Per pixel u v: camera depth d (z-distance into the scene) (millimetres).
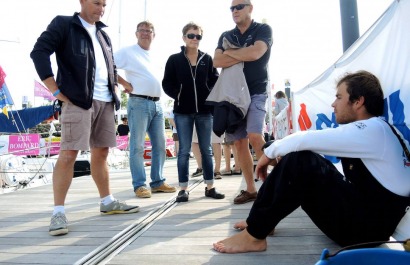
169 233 2154
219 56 2758
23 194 4246
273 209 1629
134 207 2818
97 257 1750
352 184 1578
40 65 2182
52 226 2244
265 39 2725
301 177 1558
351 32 3725
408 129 1510
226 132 2936
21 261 1772
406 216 1547
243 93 2660
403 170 1473
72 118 2303
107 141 2674
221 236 2053
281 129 6105
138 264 1646
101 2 2512
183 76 3211
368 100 1588
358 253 1045
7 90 10562
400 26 1522
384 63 1715
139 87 3523
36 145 10453
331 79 2697
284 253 1710
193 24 3211
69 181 2359
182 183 3209
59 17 2359
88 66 2357
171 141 15516
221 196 3266
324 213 1584
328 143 1502
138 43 3662
